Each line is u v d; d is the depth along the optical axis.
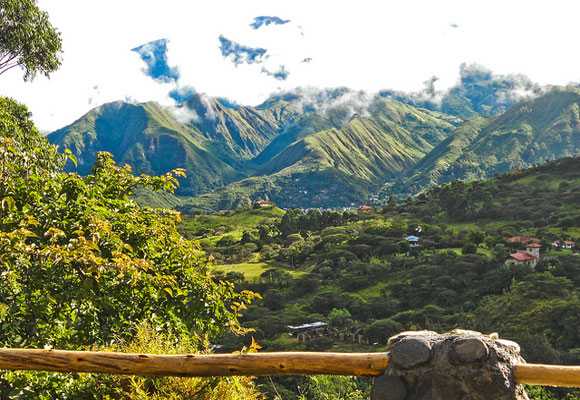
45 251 6.61
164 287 8.21
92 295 7.59
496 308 75.31
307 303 93.94
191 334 8.59
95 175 10.99
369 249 120.50
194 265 9.35
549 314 67.00
